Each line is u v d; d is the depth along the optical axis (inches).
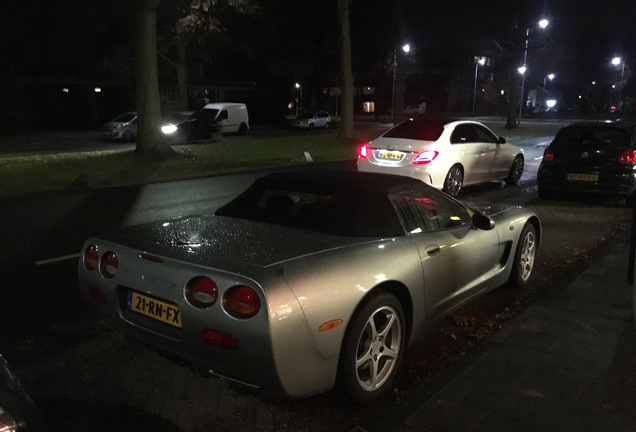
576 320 185.2
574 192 428.1
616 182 390.6
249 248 132.3
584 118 2425.0
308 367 119.5
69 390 142.0
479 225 178.4
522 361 155.5
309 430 126.3
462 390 139.6
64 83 1386.6
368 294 132.6
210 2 970.7
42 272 243.9
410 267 145.8
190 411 133.6
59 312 196.4
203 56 1530.5
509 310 201.8
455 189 433.1
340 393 131.4
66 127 1427.2
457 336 180.1
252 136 1262.3
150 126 664.4
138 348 167.2
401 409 132.0
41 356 161.2
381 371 139.6
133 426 127.0
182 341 125.0
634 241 194.4
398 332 142.4
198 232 147.1
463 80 3100.4
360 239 143.3
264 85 2079.2
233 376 121.8
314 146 901.2
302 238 140.9
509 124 1477.6
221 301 117.3
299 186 168.1
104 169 584.7
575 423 126.0
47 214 375.2
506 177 510.9
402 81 1405.0
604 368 151.9
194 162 658.2
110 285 139.2
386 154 422.6
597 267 245.8
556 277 240.5
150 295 130.5
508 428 123.9
